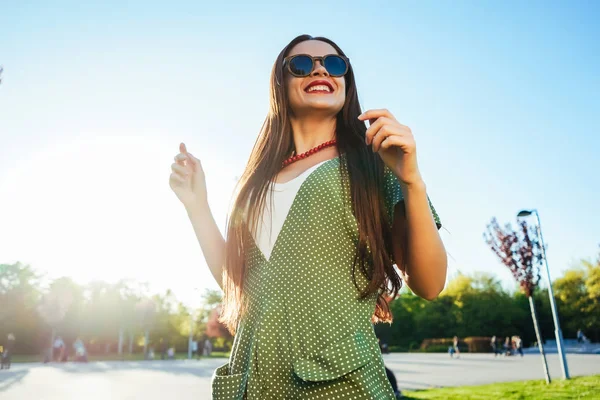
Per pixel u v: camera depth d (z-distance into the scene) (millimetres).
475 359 35281
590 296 55906
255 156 1515
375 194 1171
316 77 1413
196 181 1635
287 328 1062
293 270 1103
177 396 12469
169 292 73125
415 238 1078
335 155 1327
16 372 23469
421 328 66500
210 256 1564
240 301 1264
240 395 1062
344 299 1068
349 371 972
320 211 1137
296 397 1002
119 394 12875
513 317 62781
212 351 69250
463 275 67375
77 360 37438
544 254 15766
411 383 15141
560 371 19656
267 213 1263
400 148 1024
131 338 68062
